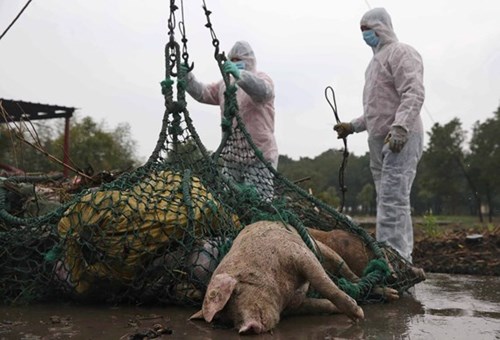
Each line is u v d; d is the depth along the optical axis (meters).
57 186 6.57
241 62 7.93
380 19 6.85
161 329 3.73
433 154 53.81
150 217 4.55
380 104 6.69
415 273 5.64
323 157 81.12
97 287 4.71
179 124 5.68
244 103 7.48
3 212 5.22
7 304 4.81
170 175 5.04
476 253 9.29
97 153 38.81
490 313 4.68
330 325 4.09
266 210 5.15
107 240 4.51
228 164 7.05
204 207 4.73
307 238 4.86
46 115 19.42
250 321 3.65
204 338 3.59
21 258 4.83
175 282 4.64
